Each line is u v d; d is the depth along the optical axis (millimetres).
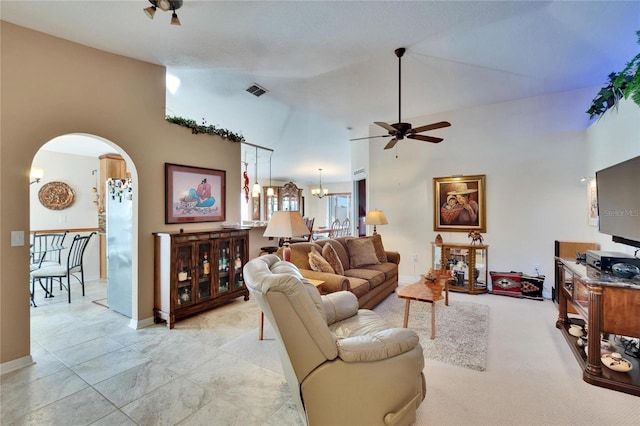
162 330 3117
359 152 6586
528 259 4352
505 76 3654
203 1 2148
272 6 2260
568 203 4117
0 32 2342
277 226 3000
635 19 2523
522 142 4371
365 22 2523
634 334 2051
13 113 2396
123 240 3527
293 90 4156
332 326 2188
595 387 2100
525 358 2514
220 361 2473
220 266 3785
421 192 5125
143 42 2779
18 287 2395
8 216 2363
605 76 3629
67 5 2170
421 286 3277
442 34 2742
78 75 2766
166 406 1903
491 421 1768
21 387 2105
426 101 4477
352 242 4473
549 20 2547
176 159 3572
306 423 1577
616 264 2316
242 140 4445
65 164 5055
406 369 1647
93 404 1924
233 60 3225
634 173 2281
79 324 3277
